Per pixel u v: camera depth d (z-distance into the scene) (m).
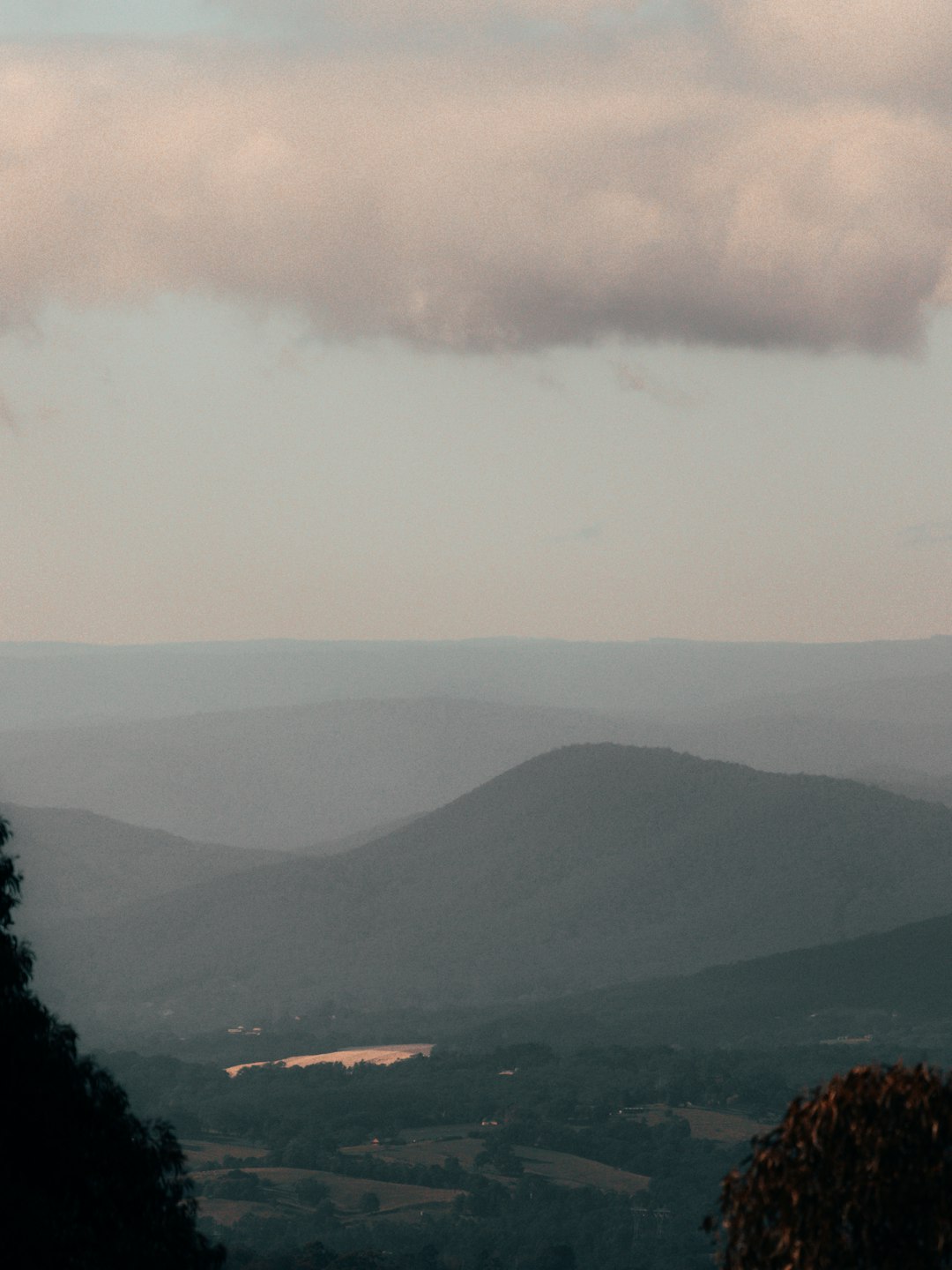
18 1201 73.31
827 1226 57.12
